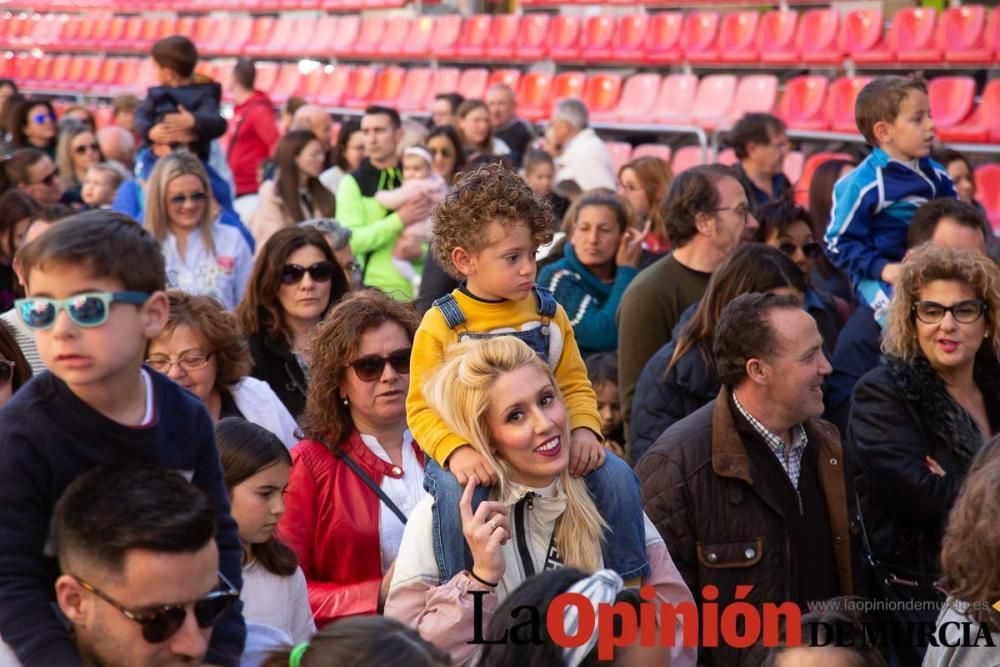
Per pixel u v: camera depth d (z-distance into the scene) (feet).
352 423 12.18
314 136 27.55
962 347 12.69
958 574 8.87
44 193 26.43
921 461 12.61
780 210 17.71
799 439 11.76
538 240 10.21
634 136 42.60
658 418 13.96
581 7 52.29
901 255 18.15
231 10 63.57
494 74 49.03
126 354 7.12
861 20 41.75
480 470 9.30
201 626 7.25
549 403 9.43
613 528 9.70
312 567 11.81
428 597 9.34
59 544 7.06
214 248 20.71
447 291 19.74
